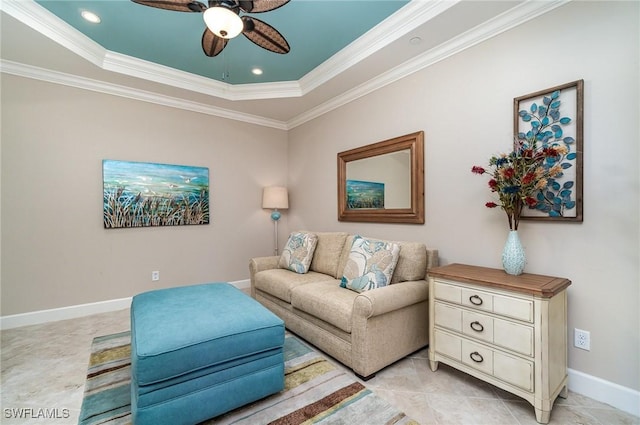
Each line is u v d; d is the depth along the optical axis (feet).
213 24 5.68
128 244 11.41
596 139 5.78
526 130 6.70
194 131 12.96
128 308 11.32
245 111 13.92
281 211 15.62
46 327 9.45
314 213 13.97
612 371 5.63
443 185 8.51
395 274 8.06
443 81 8.46
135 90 11.37
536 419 5.20
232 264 14.02
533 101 6.61
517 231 6.81
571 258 6.10
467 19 7.17
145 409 4.51
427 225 8.98
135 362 4.58
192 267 12.87
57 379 6.50
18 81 9.51
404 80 9.59
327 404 5.64
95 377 6.58
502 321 5.58
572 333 6.07
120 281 11.25
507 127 7.07
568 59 6.12
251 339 5.46
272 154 15.31
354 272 8.05
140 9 7.52
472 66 7.77
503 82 7.14
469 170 7.88
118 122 11.23
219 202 13.64
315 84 11.15
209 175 13.35
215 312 6.03
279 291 9.10
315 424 5.10
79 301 10.48
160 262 12.09
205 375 5.03
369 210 10.88
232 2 5.61
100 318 10.25
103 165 10.89
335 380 6.45
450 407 5.57
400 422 5.15
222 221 13.73
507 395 5.95
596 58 5.77
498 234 7.32
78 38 8.54
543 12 6.46
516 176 6.17
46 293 9.95
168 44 9.17
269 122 15.07
